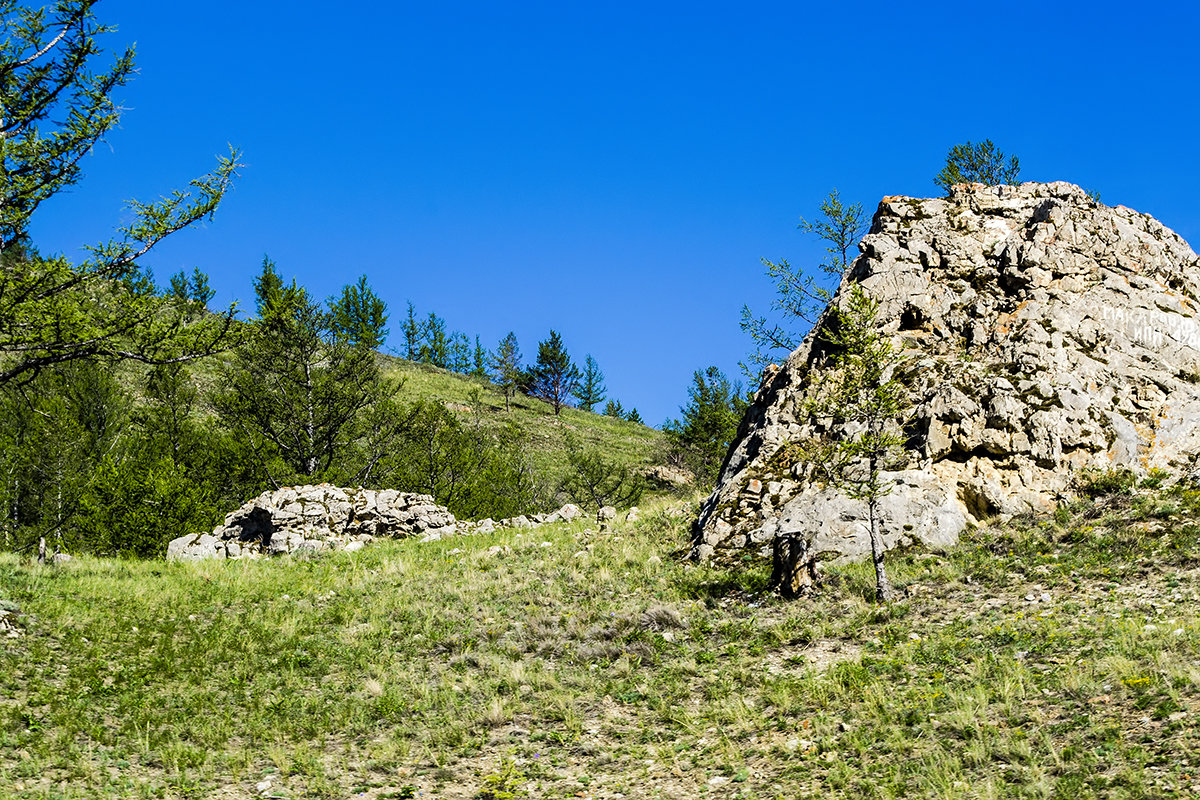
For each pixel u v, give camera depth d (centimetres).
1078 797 773
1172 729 862
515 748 1141
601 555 2173
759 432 2366
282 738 1188
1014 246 2366
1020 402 1977
